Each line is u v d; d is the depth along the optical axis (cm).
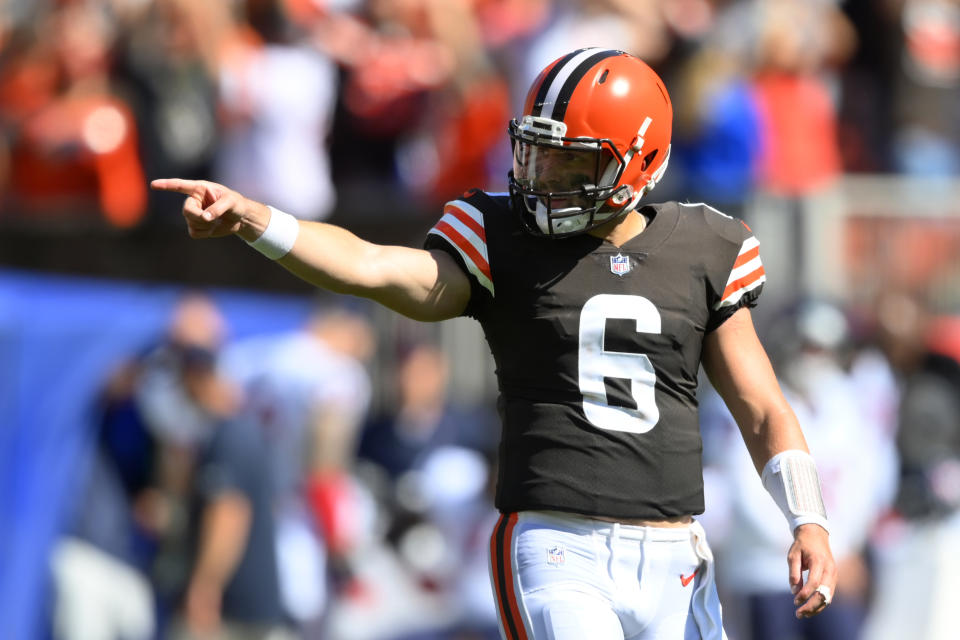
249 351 2569
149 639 2361
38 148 3172
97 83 3194
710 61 2947
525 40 3100
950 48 3481
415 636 2508
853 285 2717
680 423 1172
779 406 1185
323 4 3167
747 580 2353
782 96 2962
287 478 2492
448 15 3108
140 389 2395
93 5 3281
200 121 3091
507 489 1173
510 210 1191
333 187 3136
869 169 3341
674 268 1177
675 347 1167
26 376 2433
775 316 2502
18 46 3369
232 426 2323
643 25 3062
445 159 3041
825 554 1128
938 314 2727
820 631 2361
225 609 2309
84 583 2377
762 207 2686
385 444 2603
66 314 2448
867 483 2400
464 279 1173
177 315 2394
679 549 1174
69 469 2409
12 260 3144
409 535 2556
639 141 1160
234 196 1068
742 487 2358
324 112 3123
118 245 3069
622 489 1147
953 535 2448
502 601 1163
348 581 2512
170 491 2352
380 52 3158
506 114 3064
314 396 2520
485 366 2845
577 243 1176
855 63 3384
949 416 2519
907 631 2430
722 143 2848
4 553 2389
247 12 3119
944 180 3009
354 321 2659
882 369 2597
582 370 1158
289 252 1093
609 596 1144
